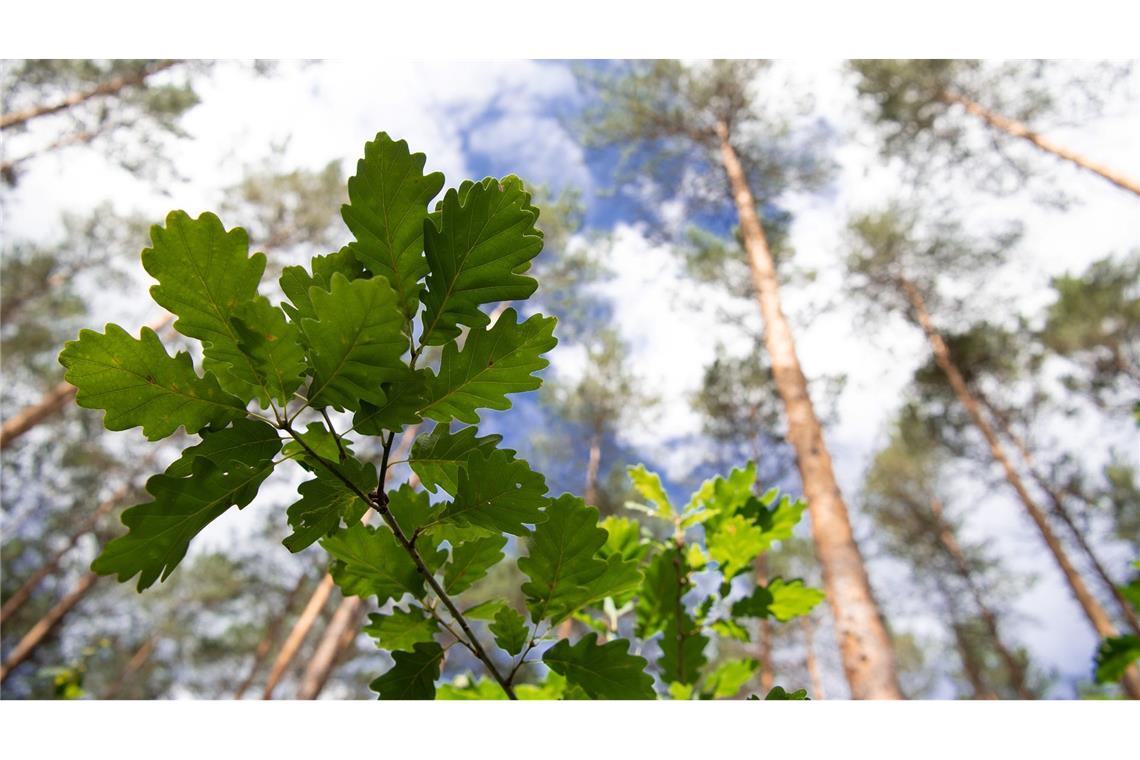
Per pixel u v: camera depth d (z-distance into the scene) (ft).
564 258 48.29
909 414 48.62
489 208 1.93
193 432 1.69
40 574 44.06
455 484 2.06
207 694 59.47
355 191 1.84
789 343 25.45
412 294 1.86
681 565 4.60
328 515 1.87
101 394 1.60
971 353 47.19
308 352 1.73
